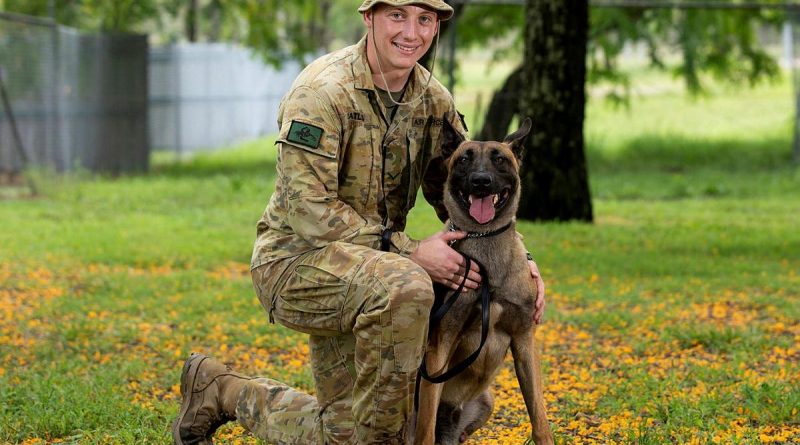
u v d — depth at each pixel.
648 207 15.14
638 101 32.12
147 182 17.64
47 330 7.32
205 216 13.66
